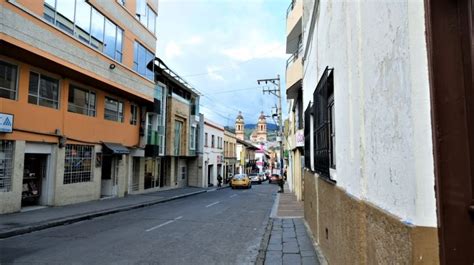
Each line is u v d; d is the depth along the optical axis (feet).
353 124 13.58
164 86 93.25
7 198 42.63
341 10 16.12
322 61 23.89
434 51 7.09
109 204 57.16
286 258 24.09
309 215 34.55
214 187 133.18
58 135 51.85
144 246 28.17
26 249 26.76
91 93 61.82
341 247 16.11
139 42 74.23
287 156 132.67
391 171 8.79
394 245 8.30
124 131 72.69
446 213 6.83
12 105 43.60
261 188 131.44
